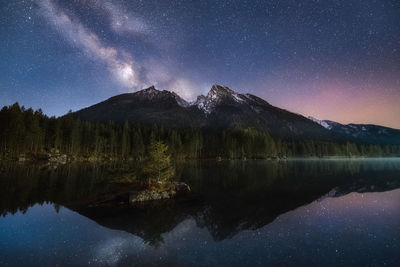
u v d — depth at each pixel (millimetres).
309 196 25391
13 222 14945
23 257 10102
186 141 124312
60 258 10102
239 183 35500
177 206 20484
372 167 70812
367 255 10695
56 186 28109
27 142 69062
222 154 136500
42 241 11977
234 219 16750
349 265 9695
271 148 136500
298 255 10719
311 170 59438
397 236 13125
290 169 62625
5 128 64250
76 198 22125
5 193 23375
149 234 13391
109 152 103062
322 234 13609
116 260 10016
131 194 22328
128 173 31609
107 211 18266
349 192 27516
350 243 12188
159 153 29688
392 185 32750
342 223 15734
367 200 22969
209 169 61594
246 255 10695
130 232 13648
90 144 95250
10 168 45844
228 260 10133
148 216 17141
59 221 15422
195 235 13352
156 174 30375
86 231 13648
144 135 118312
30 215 16578
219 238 12930
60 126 87062
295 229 14547
